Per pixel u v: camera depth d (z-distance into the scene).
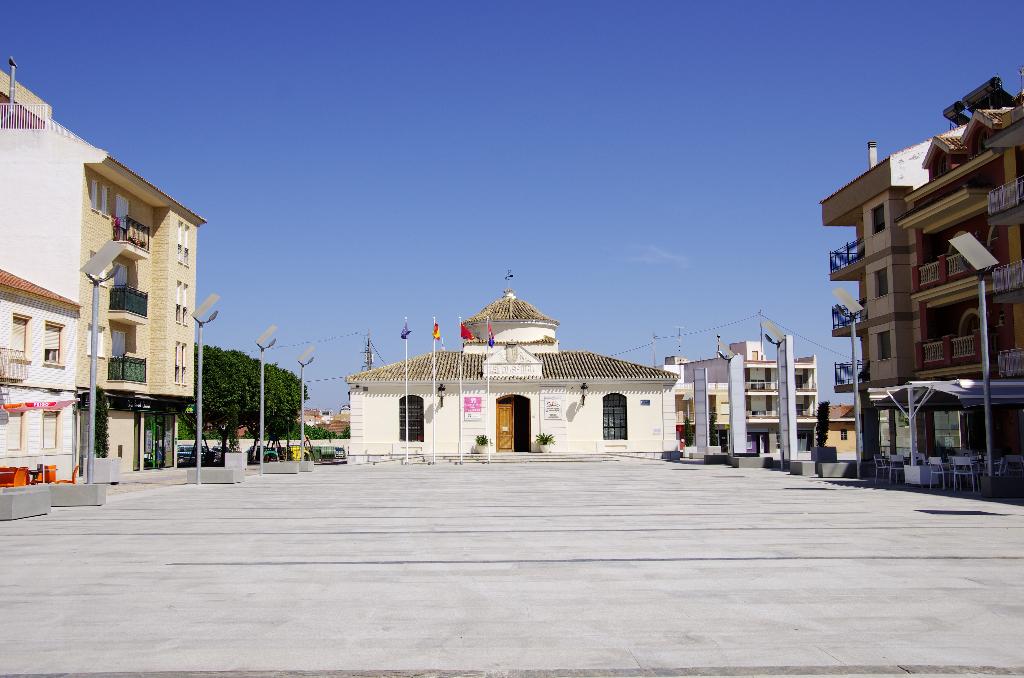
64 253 34.72
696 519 15.95
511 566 10.70
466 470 38.62
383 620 7.83
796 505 18.83
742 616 7.86
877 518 15.89
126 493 24.80
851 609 8.11
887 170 37.47
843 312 42.62
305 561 11.23
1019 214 25.67
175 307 43.72
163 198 41.62
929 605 8.26
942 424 34.81
